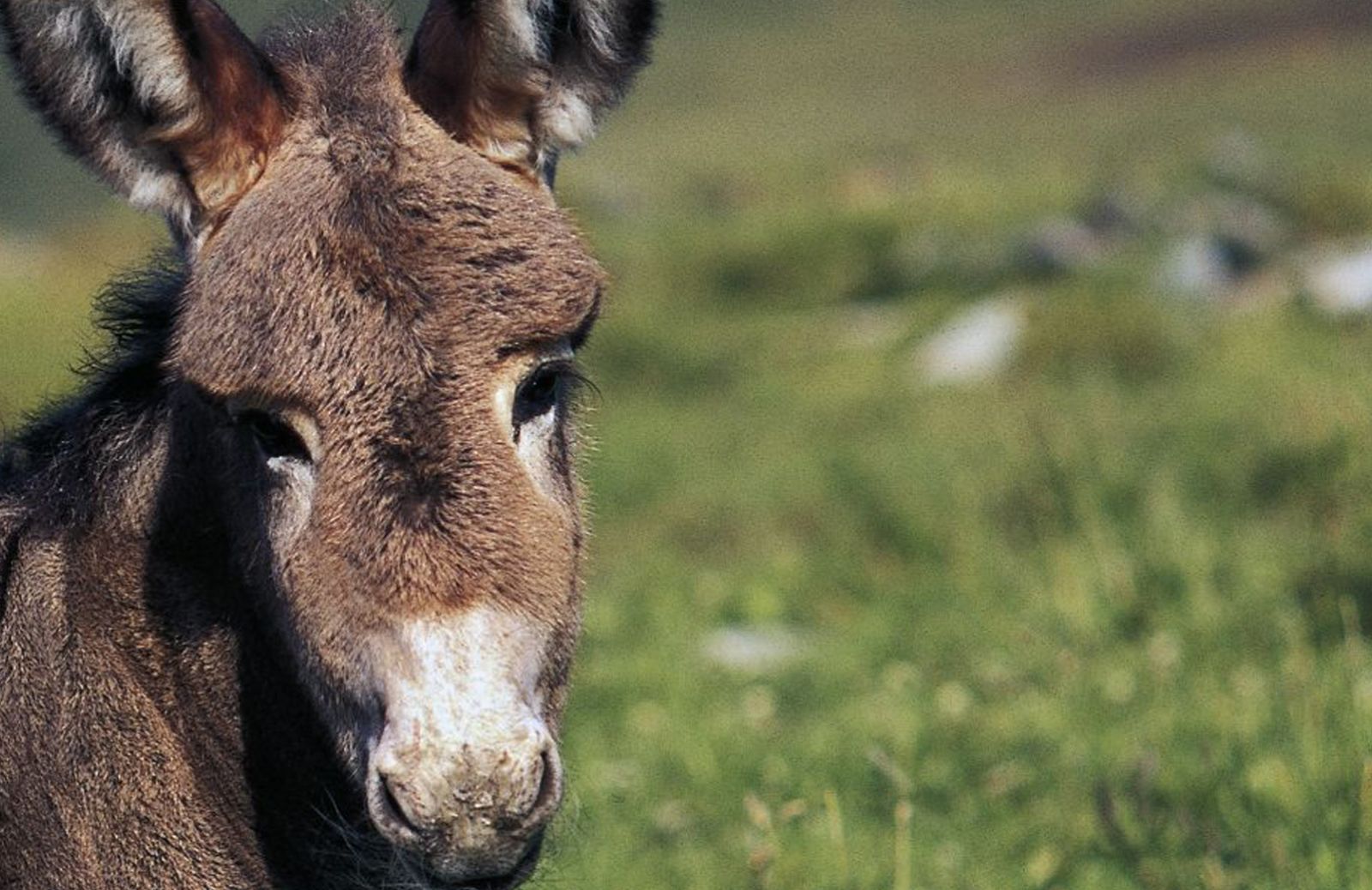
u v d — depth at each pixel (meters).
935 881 22.77
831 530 43.78
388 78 14.73
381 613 12.84
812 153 194.38
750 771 27.84
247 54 14.42
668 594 39.66
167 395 14.99
